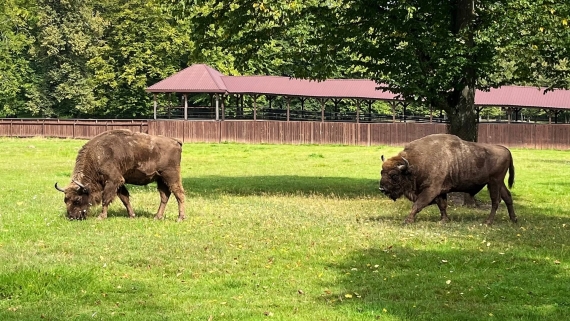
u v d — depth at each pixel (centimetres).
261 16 2064
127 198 1485
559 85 2159
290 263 1067
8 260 1023
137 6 6562
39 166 2845
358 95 5338
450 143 1486
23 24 6681
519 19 1808
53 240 1200
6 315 786
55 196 1834
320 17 2064
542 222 1532
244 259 1084
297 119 5812
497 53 1912
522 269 1055
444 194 1515
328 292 909
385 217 1570
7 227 1327
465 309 839
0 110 6731
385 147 5016
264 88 5416
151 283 939
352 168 3091
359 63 2086
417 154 1469
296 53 2192
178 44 6494
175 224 1395
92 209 1560
